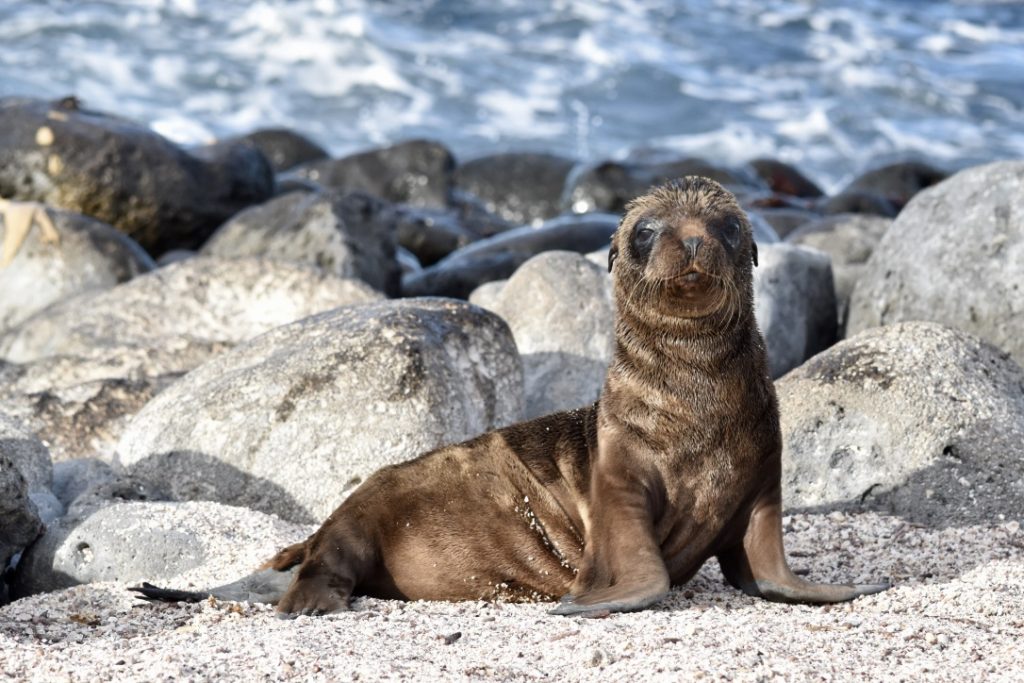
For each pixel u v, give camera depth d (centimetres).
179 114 10381
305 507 3130
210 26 12131
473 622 2234
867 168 10412
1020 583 2441
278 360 3275
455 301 3453
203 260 4591
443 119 11012
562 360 3906
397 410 3147
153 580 2750
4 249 5372
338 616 2317
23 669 1962
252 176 7219
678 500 2386
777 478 2458
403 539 2534
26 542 2848
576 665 1956
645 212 2412
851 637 2091
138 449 3300
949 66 13338
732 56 13088
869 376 3212
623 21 13662
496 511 2522
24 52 11019
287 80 11269
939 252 4122
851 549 2798
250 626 2252
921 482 3089
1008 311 3959
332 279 4491
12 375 4194
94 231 5503
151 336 4391
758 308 4381
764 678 1867
